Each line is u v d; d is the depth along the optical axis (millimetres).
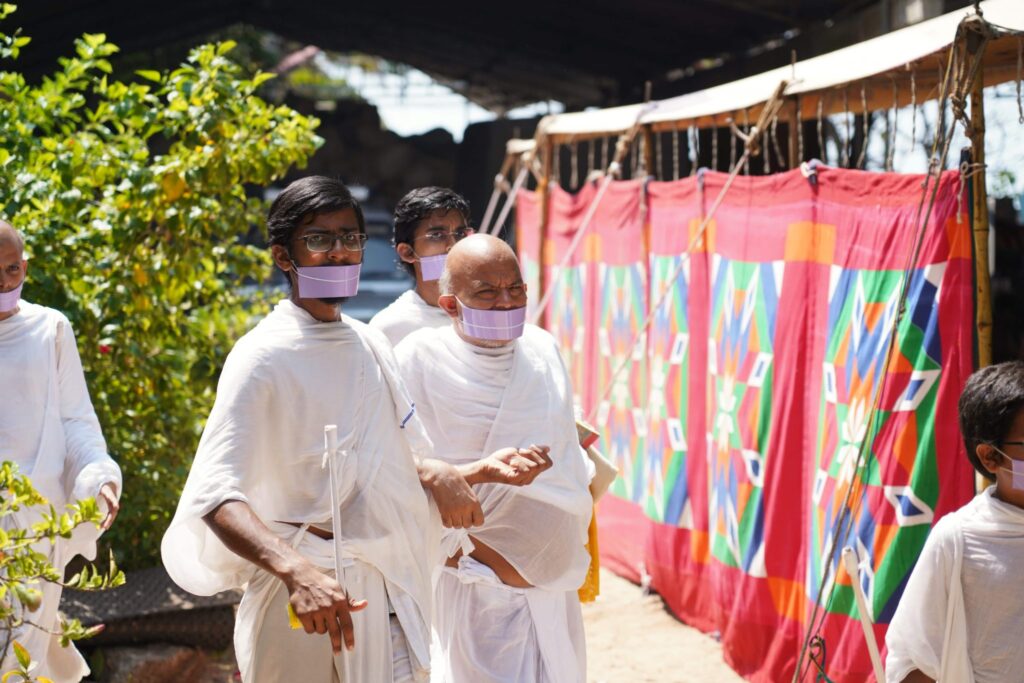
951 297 4512
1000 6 4555
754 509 5594
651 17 14172
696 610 6320
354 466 3312
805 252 5348
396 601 3383
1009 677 3189
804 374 5359
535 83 19953
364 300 15594
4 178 5539
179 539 3330
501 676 3932
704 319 6289
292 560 3021
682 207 6570
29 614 3812
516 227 9805
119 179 6523
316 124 6484
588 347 7965
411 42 18625
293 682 3305
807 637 4523
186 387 6566
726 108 6109
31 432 3920
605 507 7617
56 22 14875
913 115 4887
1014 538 3174
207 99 6129
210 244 6672
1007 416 3166
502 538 3914
